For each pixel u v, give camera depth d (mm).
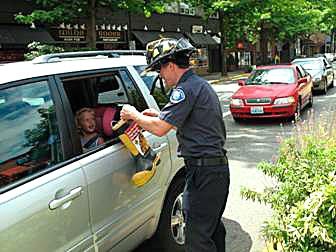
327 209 2959
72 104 3432
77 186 3018
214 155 3275
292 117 12078
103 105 3740
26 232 2639
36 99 3020
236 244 4715
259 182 6812
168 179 4078
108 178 3301
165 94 4297
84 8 17938
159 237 4141
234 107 12375
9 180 2703
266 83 12906
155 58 3291
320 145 3904
